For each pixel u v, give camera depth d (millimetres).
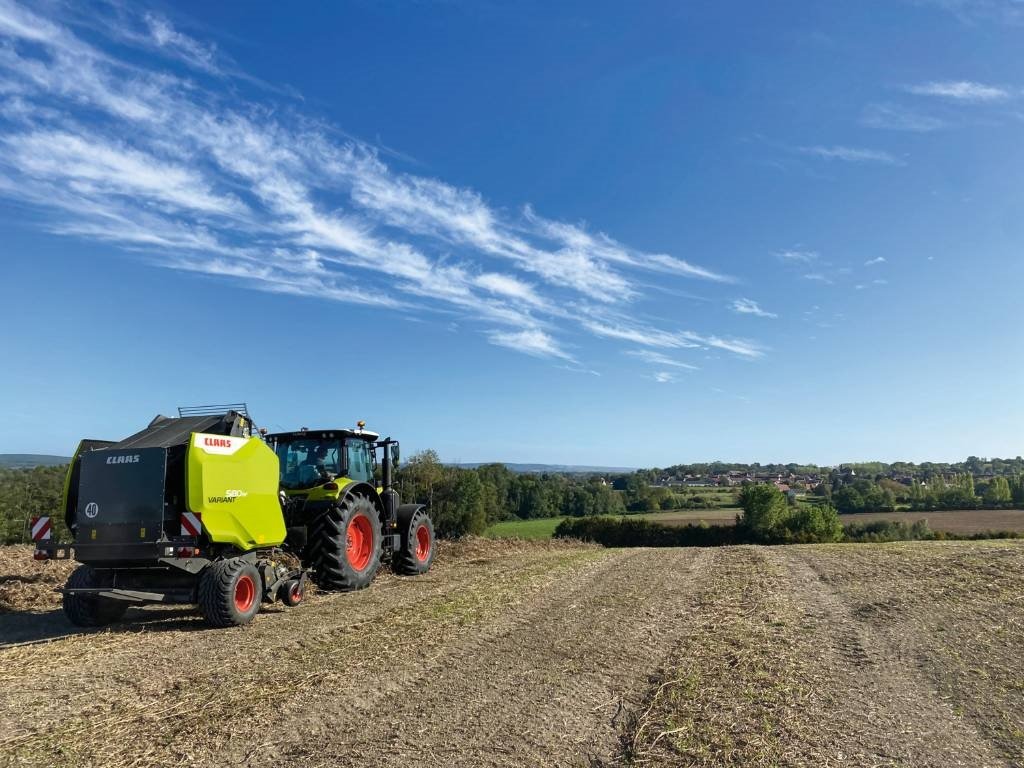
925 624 6746
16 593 9406
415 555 12102
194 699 4828
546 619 7426
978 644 5930
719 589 9273
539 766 3729
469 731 4211
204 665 5750
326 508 9867
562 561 13211
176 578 7809
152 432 8188
